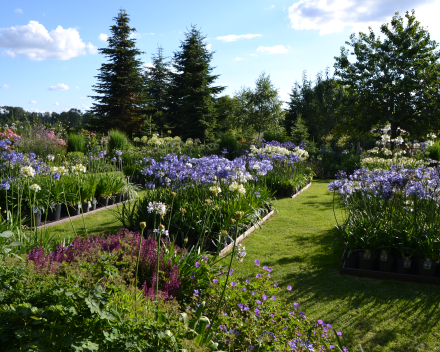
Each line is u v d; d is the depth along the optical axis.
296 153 12.02
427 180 5.38
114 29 30.58
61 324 2.02
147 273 3.54
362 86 26.73
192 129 30.02
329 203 9.71
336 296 4.25
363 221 5.27
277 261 5.32
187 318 2.68
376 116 25.36
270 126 29.52
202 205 5.84
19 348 1.84
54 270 2.66
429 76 24.73
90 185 7.93
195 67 32.22
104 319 2.01
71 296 1.98
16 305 2.00
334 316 3.79
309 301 4.12
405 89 23.62
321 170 16.55
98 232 6.27
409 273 4.81
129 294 2.65
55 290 2.06
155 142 14.66
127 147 15.91
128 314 2.26
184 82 32.88
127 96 31.41
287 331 2.93
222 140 15.31
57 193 6.95
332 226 7.27
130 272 3.13
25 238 4.24
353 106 27.39
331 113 30.88
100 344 1.96
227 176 6.02
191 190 6.53
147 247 3.81
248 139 20.64
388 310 3.93
